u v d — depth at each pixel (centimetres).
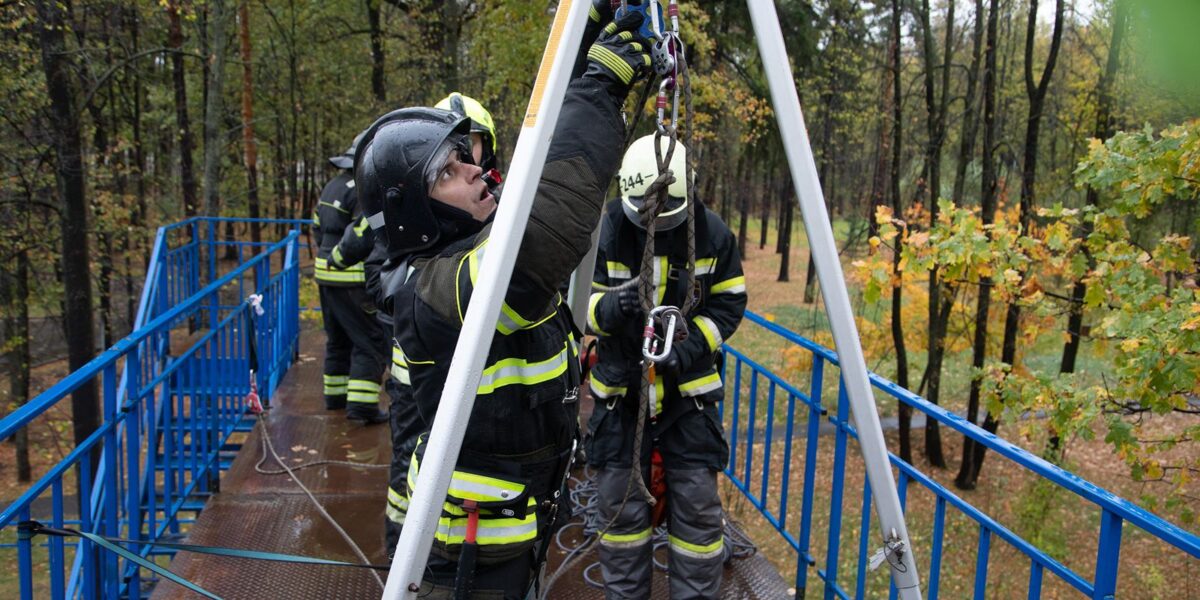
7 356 1783
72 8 1252
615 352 281
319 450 516
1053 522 1133
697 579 282
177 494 451
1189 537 167
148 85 1908
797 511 1270
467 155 186
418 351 179
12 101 1230
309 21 2144
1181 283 552
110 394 302
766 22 161
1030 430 726
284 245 739
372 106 2109
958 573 1121
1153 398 523
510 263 149
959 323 1450
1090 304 579
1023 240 605
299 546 389
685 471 281
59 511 250
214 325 486
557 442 192
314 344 806
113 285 1997
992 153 1345
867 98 1780
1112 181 533
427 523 148
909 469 271
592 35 180
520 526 185
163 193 1980
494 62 1347
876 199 1695
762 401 1730
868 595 1059
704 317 279
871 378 280
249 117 1917
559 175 161
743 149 1884
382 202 180
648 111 1250
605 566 289
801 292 3034
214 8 1547
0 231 1407
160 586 349
